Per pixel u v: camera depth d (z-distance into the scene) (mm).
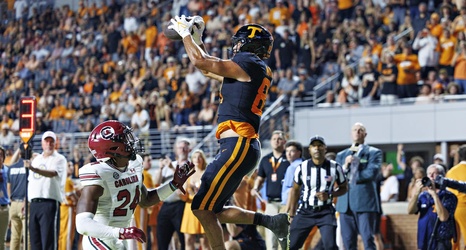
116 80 39250
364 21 34312
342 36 34125
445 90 28984
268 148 29906
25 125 18172
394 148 29594
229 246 17250
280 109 30875
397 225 23625
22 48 47031
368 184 18422
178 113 34125
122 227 10078
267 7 37938
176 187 10680
